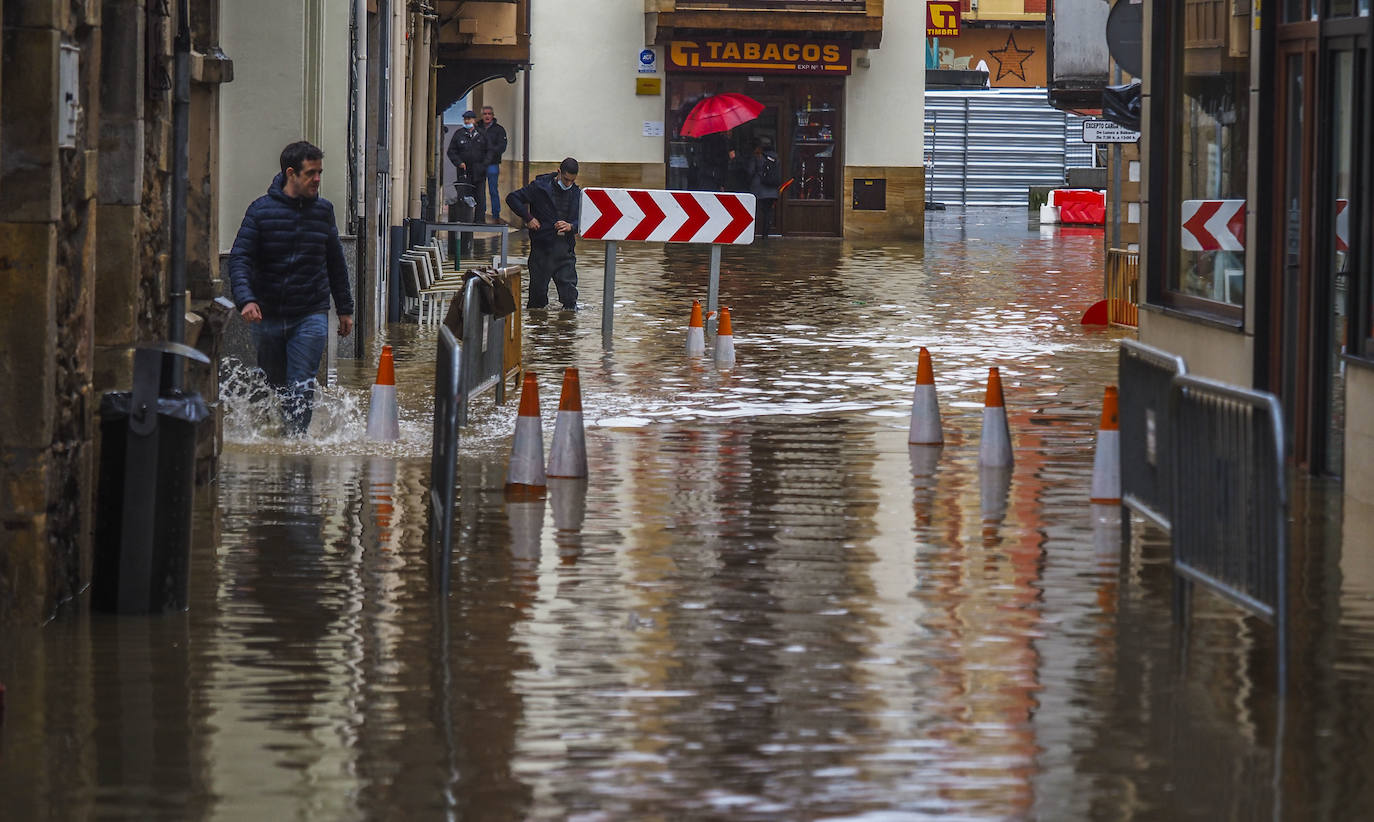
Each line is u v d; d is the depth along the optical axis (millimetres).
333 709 17078
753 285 72500
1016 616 20844
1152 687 18016
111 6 23906
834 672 18453
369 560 23547
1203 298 36062
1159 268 38688
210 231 29500
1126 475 24359
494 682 18000
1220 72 34812
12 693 17547
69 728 16484
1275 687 18031
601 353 48844
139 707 17109
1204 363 35250
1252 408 18234
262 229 32656
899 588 22188
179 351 20781
